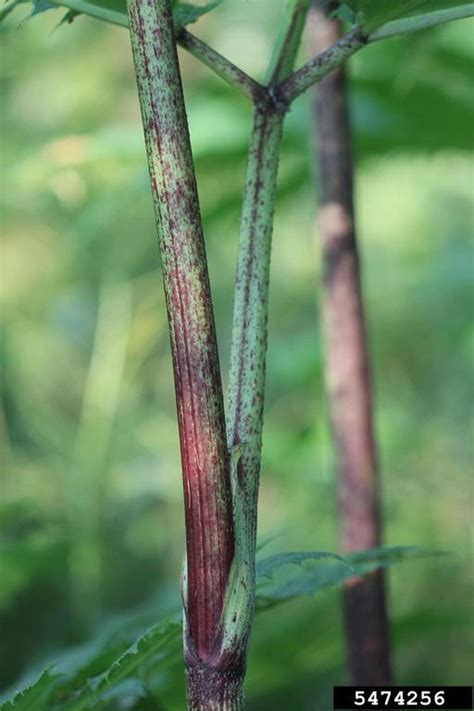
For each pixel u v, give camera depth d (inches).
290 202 86.3
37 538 92.0
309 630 64.9
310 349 111.7
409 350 175.0
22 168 84.2
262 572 32.9
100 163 79.7
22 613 94.7
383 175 176.7
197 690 29.9
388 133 75.2
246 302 32.2
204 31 153.3
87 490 117.0
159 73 29.3
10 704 33.3
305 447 112.9
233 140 73.1
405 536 137.6
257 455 31.2
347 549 55.4
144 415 141.3
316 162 55.6
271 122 32.8
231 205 78.3
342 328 55.4
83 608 98.7
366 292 177.8
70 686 39.6
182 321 29.5
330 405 55.9
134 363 133.6
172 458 133.1
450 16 32.9
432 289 130.5
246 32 151.8
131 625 48.6
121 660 32.4
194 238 29.4
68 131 130.1
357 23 32.8
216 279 167.2
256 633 68.8
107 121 151.1
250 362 31.9
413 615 60.6
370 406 55.7
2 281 147.0
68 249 138.5
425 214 186.4
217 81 75.1
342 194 55.1
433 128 77.2
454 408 166.9
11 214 133.2
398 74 73.6
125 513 125.0
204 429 29.6
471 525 142.3
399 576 119.6
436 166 158.4
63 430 138.9
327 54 33.0
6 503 91.0
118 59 154.0
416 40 71.1
